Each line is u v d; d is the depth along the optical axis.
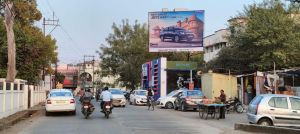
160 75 46.09
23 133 16.03
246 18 43.03
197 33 45.69
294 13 41.72
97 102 46.69
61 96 25.64
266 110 16.80
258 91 34.97
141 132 16.00
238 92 39.53
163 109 33.97
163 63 46.12
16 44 38.44
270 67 40.97
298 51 40.22
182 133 15.84
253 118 17.00
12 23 31.17
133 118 23.22
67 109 25.31
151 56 68.56
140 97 41.25
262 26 40.34
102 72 73.50
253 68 41.91
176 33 45.97
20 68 39.00
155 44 46.22
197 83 46.97
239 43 43.00
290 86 36.78
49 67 54.28
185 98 30.64
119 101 36.88
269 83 34.56
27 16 32.50
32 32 41.88
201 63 52.09
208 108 23.62
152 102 32.69
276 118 16.75
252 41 41.34
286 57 39.41
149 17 46.47
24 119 22.97
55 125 19.17
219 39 61.88
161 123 20.12
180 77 47.16
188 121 21.67
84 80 113.75
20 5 31.39
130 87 70.88
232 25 44.22
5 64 38.44
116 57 72.56
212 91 33.12
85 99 23.55
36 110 28.94
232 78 34.16
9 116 22.23
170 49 45.97
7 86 22.78
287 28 39.78
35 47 39.66
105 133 15.66
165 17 46.25
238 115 27.03
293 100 17.02
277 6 41.31
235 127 16.75
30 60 39.53
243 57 42.56
